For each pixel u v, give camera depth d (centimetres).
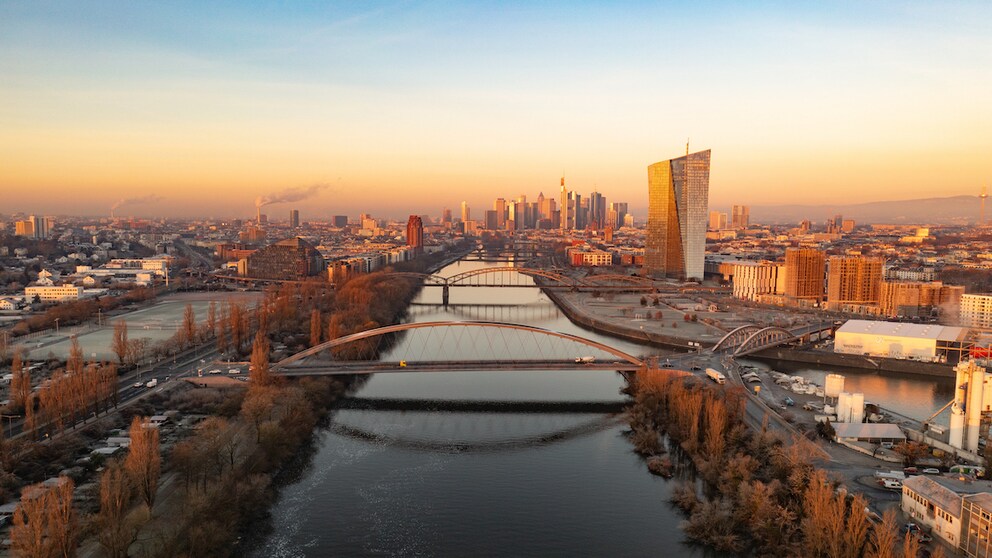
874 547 19525
